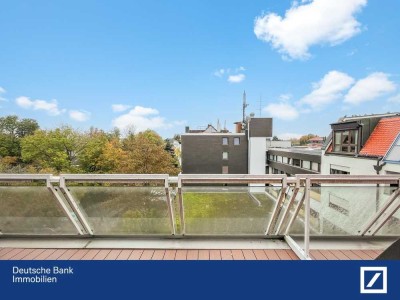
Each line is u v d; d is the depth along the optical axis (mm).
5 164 27203
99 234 3297
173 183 2826
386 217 2963
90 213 3109
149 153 21719
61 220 3184
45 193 2990
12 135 40094
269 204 3002
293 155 24016
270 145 34906
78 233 3266
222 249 3051
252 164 30594
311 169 20750
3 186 2896
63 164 26344
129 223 3211
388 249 1894
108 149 26312
